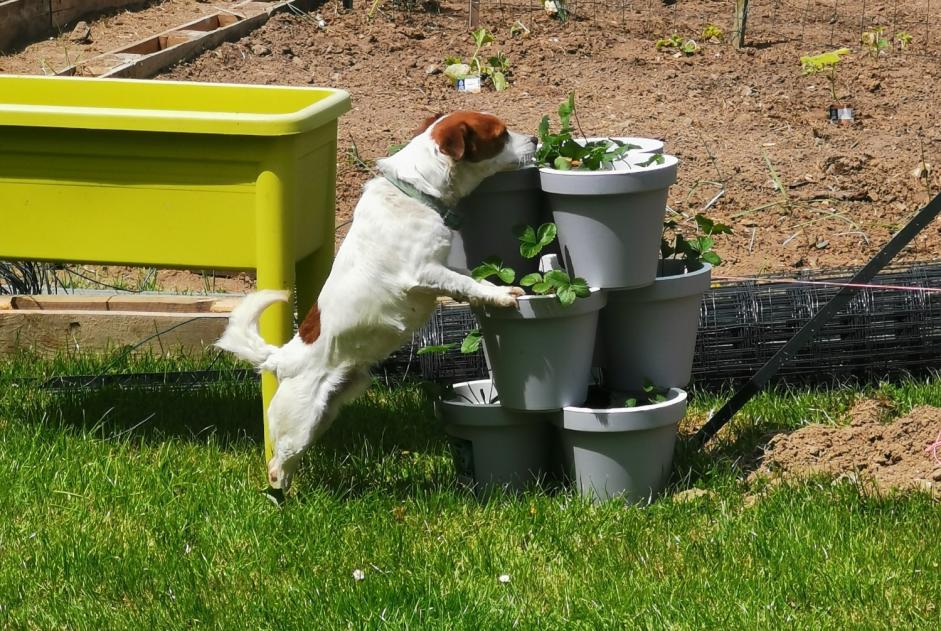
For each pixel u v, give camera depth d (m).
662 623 4.21
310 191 5.44
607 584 4.51
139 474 5.54
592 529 4.95
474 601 4.38
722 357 6.61
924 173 8.70
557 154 5.14
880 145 9.52
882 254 5.59
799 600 4.37
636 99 10.58
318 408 5.21
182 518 5.10
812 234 8.06
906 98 10.73
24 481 5.41
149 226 5.27
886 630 4.14
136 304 7.34
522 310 4.93
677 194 8.64
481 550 4.79
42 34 12.26
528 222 5.25
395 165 5.07
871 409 6.07
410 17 12.98
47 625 4.35
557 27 12.77
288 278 5.22
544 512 5.07
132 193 5.24
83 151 5.21
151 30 12.62
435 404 5.48
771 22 13.52
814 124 10.04
